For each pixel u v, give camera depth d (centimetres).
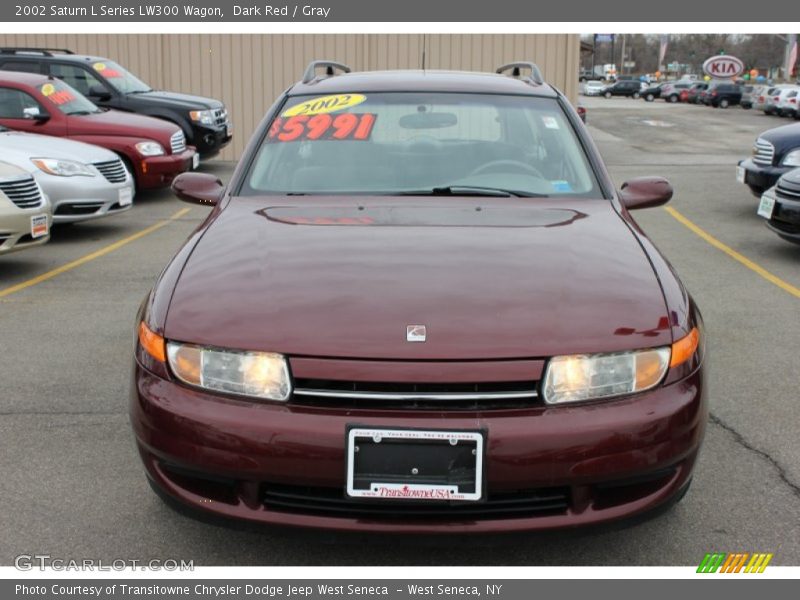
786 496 312
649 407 234
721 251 775
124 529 287
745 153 1847
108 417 382
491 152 362
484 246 280
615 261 272
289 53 1661
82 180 817
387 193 340
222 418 231
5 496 307
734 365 461
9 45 1667
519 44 1658
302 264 266
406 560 271
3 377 433
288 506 235
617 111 3872
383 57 1666
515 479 225
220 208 332
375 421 224
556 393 229
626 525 239
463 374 226
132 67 1667
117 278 663
